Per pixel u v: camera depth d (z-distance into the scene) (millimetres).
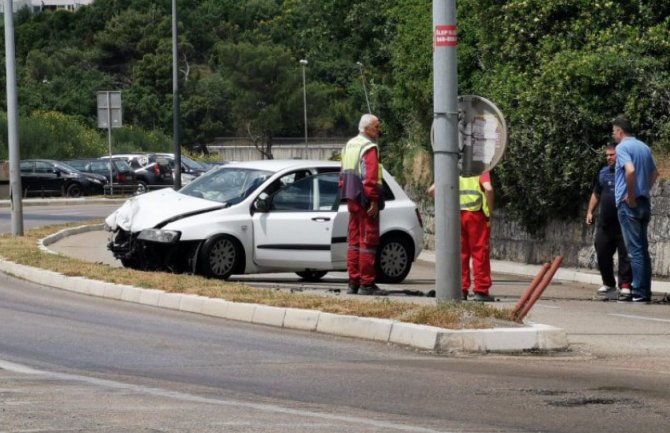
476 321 21391
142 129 161875
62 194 93125
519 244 44812
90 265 32875
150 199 33156
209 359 19672
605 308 27984
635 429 14492
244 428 14219
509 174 43344
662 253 37188
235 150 181000
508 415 15219
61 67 185250
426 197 52844
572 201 41500
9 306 26812
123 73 190000
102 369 18656
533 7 44719
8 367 18781
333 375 18172
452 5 22328
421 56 53312
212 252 31547
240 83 183125
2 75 179625
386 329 21719
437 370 18750
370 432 14023
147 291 27562
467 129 22719
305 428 14234
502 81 44812
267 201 32375
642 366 19641
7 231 53312
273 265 32312
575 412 15477
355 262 28781
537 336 20875
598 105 40625
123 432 13992
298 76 185000
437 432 14070
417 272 39750
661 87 40062
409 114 58000
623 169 29266
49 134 128625
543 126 41031
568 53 41531
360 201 28281
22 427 14250
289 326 23641
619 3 43250
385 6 71000
